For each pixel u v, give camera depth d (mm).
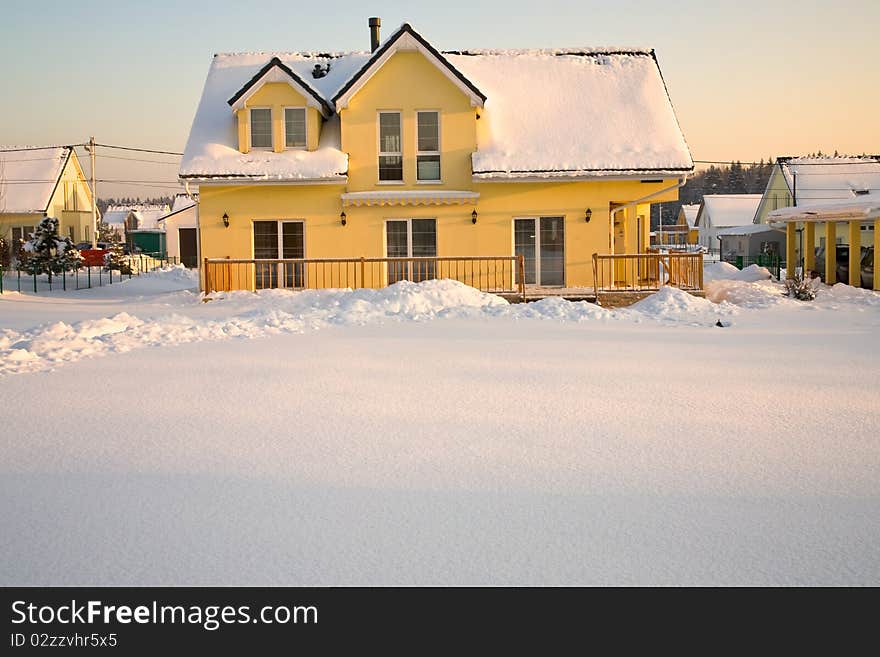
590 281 24266
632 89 26625
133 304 22625
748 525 5055
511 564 4500
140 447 6918
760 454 6652
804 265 32656
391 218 24469
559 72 27406
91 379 10281
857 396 9078
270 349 13094
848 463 6387
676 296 20000
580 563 4508
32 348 12625
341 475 6090
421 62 24547
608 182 24047
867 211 25844
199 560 4551
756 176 176250
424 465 6344
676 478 5996
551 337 14625
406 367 11172
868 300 22391
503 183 24141
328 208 24484
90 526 5066
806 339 14406
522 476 6047
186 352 12773
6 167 56969
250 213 24484
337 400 8891
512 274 24188
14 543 4801
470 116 24578
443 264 24453
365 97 24656
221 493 5684
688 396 9086
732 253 73750
